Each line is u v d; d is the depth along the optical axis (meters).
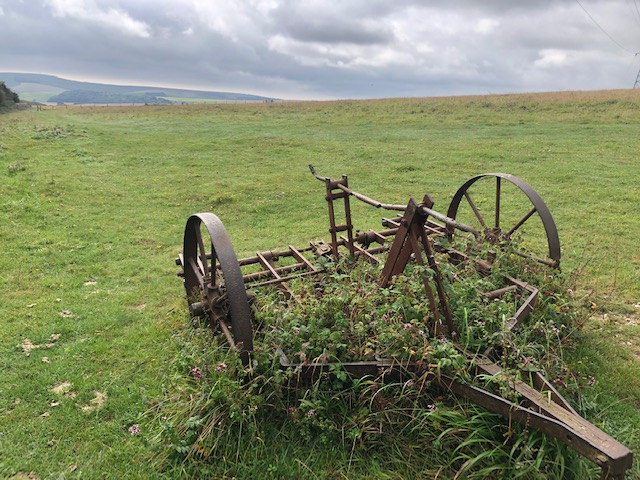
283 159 15.02
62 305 5.32
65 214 9.19
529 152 14.08
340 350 3.19
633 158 12.59
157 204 10.18
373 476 2.79
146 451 3.05
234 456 2.91
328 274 4.46
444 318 3.40
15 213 8.95
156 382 3.79
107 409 3.50
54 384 3.83
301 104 34.97
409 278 3.55
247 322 3.04
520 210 8.78
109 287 5.91
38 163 13.92
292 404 3.15
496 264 4.26
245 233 8.18
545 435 2.58
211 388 3.02
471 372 2.97
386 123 22.55
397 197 10.31
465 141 16.75
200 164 14.39
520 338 3.33
